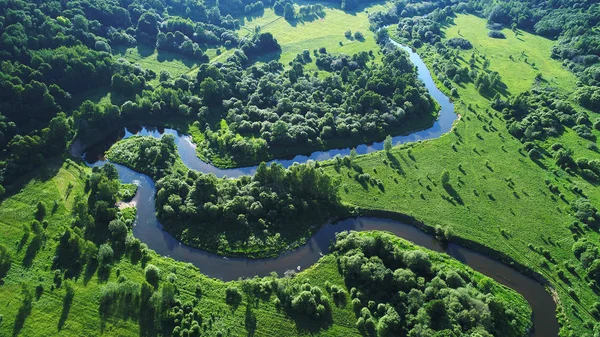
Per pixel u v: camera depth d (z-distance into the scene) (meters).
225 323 100.88
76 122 163.12
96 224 124.81
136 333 97.75
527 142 164.38
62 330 97.69
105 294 103.12
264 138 165.12
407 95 185.88
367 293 107.56
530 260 120.31
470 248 125.25
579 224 130.62
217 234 125.00
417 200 140.00
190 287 109.00
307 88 196.25
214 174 152.00
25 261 112.62
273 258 120.56
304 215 132.38
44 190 136.38
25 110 159.75
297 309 103.88
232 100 185.88
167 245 123.56
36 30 190.00
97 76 189.25
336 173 150.38
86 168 149.75
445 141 169.62
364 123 174.12
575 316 106.38
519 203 139.25
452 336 94.06
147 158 153.00
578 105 189.12
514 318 103.88
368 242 116.69
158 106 178.25
